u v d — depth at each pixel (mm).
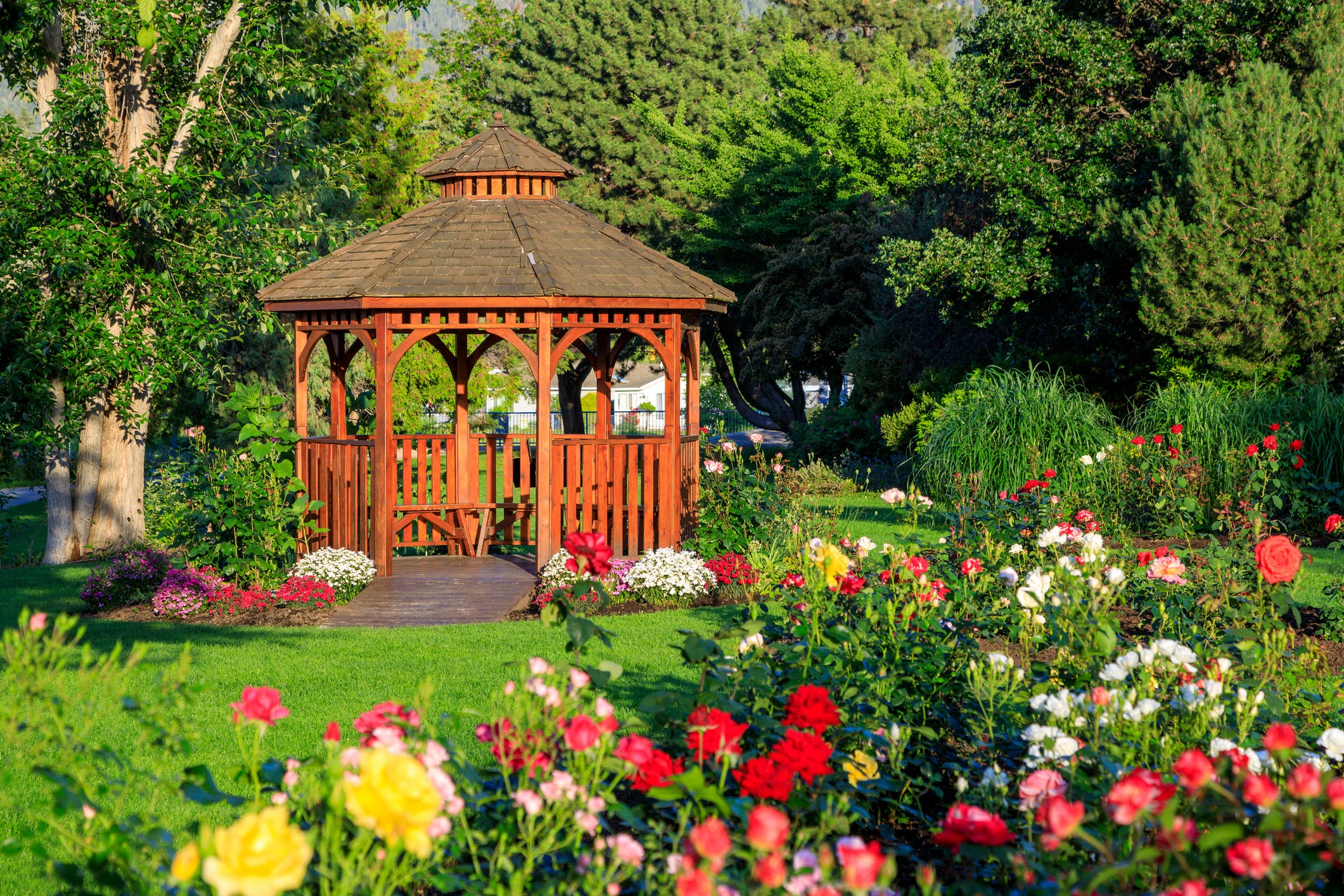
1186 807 2771
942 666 5000
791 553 10750
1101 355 19219
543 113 41906
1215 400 14711
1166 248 15914
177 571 10680
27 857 4656
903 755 4375
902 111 30984
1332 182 15117
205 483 11414
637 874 3051
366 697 7168
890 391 26125
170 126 15383
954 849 2752
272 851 1997
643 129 41688
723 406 57500
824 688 4402
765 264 32469
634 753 3037
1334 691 5035
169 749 2977
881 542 12508
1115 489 13320
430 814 2215
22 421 16047
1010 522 9461
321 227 17312
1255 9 16953
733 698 4105
